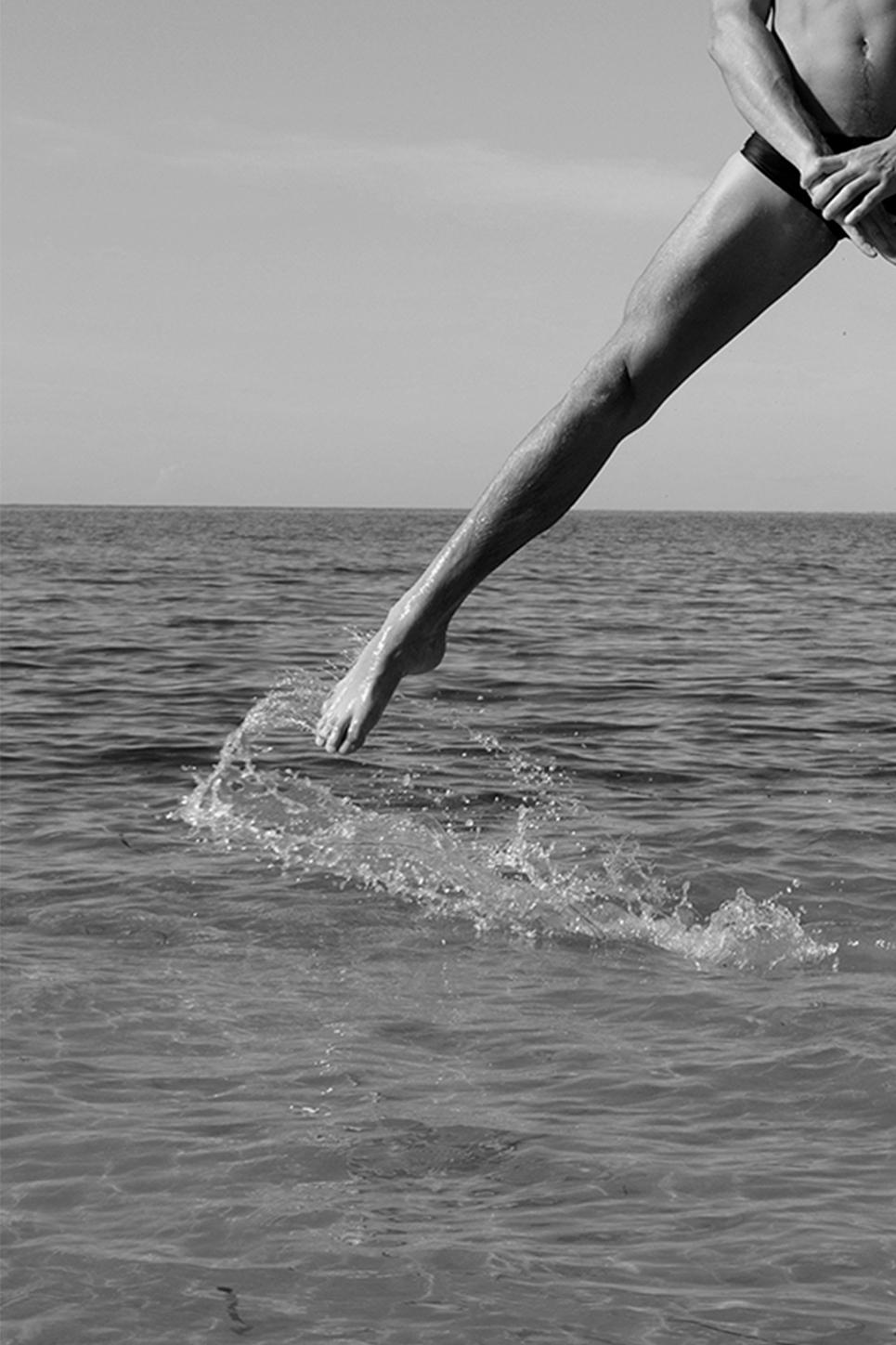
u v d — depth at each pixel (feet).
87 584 137.59
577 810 39.75
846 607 119.34
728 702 60.13
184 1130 19.03
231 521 637.71
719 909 30.32
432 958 27.04
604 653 78.43
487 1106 19.99
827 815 39.06
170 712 55.98
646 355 13.08
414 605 14.21
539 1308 14.73
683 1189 17.49
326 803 40.32
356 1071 21.22
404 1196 17.25
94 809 39.40
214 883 31.86
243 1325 14.43
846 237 12.60
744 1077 21.03
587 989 25.29
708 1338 14.16
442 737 50.83
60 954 26.76
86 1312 14.65
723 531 522.88
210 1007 23.99
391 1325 14.40
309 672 68.95
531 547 297.94
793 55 12.48
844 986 25.53
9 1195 17.20
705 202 12.78
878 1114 19.74
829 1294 15.01
